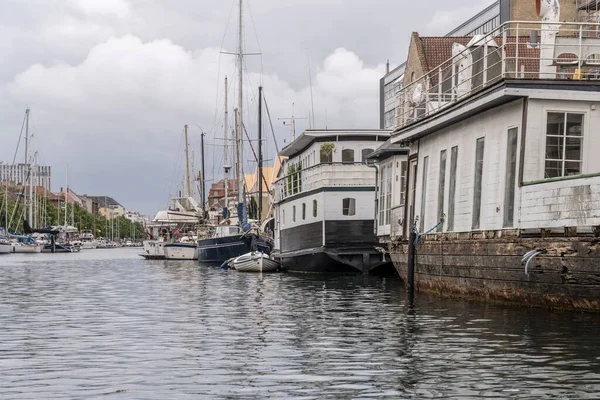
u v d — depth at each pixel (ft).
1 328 61.41
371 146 141.90
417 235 83.51
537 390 33.60
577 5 145.18
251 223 220.23
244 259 163.43
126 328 60.49
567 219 54.70
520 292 61.87
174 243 278.87
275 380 37.50
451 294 75.77
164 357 45.09
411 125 85.46
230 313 71.97
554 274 56.49
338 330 56.49
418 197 87.76
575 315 56.24
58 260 281.13
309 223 142.61
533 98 61.05
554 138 61.52
